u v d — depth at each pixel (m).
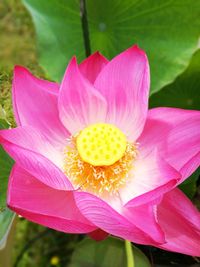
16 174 0.39
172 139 0.41
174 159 0.41
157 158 0.41
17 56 0.78
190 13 0.46
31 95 0.42
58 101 0.41
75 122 0.43
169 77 0.46
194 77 0.47
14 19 0.80
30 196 0.39
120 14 0.47
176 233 0.40
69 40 0.48
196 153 0.38
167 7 0.46
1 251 0.45
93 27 0.48
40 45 0.47
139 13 0.47
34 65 0.53
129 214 0.39
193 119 0.41
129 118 0.43
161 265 0.47
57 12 0.48
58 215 0.39
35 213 0.37
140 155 0.42
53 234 0.62
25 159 0.37
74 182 0.42
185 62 0.46
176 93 0.48
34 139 0.41
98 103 0.43
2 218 0.42
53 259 0.61
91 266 0.45
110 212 0.36
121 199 0.41
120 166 0.42
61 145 0.43
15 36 0.79
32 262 0.61
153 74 0.47
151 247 0.47
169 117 0.42
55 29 0.48
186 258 0.47
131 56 0.41
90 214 0.37
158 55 0.47
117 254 0.45
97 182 0.42
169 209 0.40
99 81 0.42
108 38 0.48
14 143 0.38
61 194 0.40
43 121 0.42
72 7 0.48
